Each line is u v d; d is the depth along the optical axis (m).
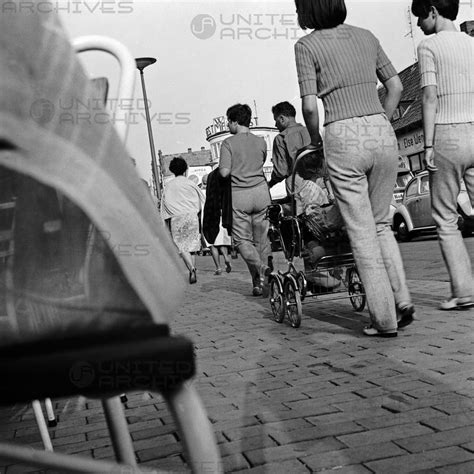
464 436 2.73
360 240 4.97
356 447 2.73
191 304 8.75
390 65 5.26
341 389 3.64
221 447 2.88
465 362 3.92
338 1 5.01
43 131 1.10
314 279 6.09
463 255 5.84
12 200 1.16
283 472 2.54
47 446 2.80
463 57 5.64
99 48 1.78
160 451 2.92
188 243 12.20
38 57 1.13
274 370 4.29
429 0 5.73
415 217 18.47
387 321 4.92
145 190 1.33
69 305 1.18
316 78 5.06
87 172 1.15
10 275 1.17
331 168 5.03
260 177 8.79
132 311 1.20
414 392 3.42
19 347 1.18
